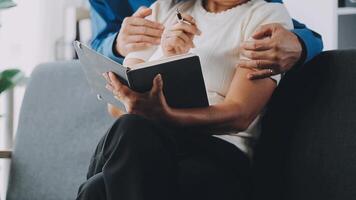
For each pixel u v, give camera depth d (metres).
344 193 1.26
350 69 1.33
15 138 1.97
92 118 1.85
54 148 1.88
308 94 1.39
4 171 2.02
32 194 1.87
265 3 1.42
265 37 1.31
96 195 1.09
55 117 1.92
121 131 1.07
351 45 2.59
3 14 2.93
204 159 1.26
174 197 1.12
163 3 1.54
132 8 1.75
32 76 2.04
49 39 3.05
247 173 1.35
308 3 2.70
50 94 1.97
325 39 2.63
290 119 1.40
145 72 1.12
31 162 1.91
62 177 1.83
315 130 1.34
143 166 1.05
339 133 1.30
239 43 1.36
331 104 1.33
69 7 2.96
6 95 2.08
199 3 1.49
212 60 1.37
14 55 2.97
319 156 1.32
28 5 3.01
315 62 1.40
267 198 1.37
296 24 1.54
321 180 1.30
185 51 1.33
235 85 1.30
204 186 1.21
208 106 1.23
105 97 1.40
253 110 1.29
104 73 1.22
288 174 1.36
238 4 1.44
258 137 1.42
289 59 1.32
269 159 1.39
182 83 1.16
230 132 1.30
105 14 1.75
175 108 1.21
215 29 1.41
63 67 1.99
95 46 1.73
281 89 1.45
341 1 2.65
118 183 1.04
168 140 1.13
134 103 1.17
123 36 1.45
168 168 1.10
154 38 1.41
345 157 1.28
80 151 1.83
